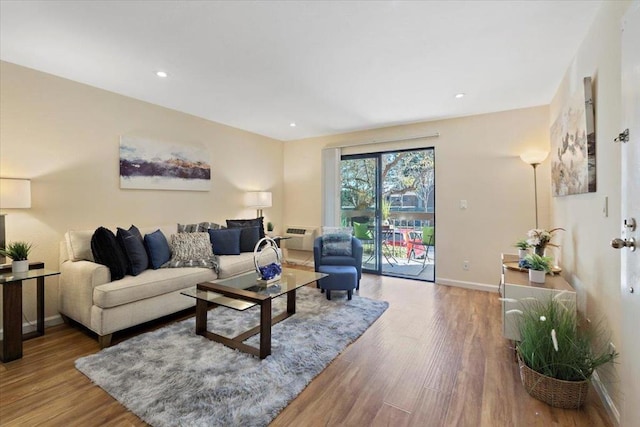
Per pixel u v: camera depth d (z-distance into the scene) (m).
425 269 4.98
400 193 4.96
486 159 3.83
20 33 2.06
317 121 4.26
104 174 3.10
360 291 3.74
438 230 4.13
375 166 4.74
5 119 2.47
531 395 1.71
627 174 1.31
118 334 2.49
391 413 1.57
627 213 1.31
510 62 2.49
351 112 3.83
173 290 2.70
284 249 5.46
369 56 2.39
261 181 5.09
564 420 1.53
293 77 2.79
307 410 1.58
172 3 1.76
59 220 2.78
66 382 1.80
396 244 5.12
